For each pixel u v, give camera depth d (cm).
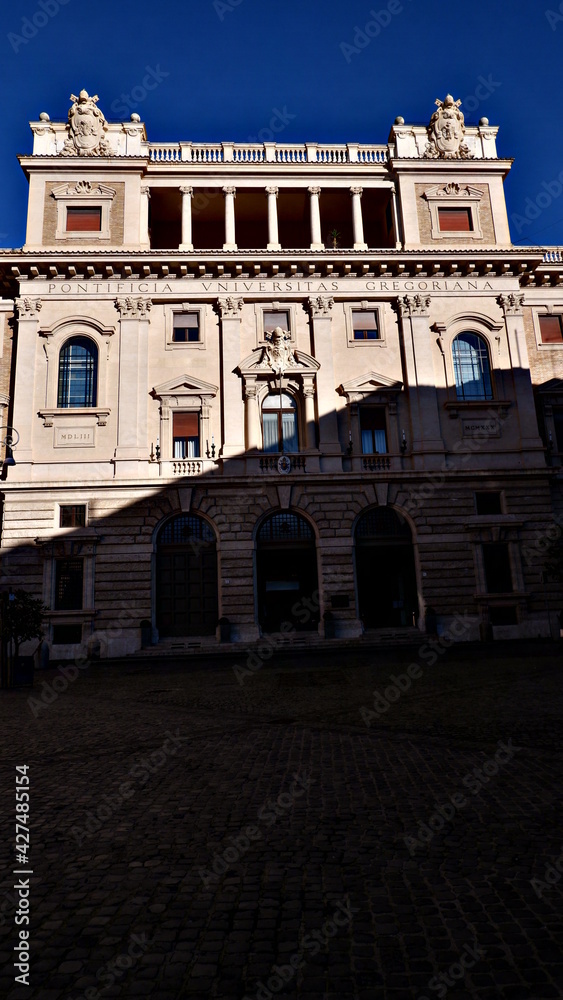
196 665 2534
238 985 400
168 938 456
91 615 2911
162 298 3272
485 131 3644
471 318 3400
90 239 3297
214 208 3703
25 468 3027
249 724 1240
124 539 3003
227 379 3212
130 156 3356
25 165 3328
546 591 3103
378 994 388
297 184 3478
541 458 3241
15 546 2959
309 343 3319
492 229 3503
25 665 2056
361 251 3319
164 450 3139
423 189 3519
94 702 1619
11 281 3309
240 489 3092
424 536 3119
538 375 3488
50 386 3139
